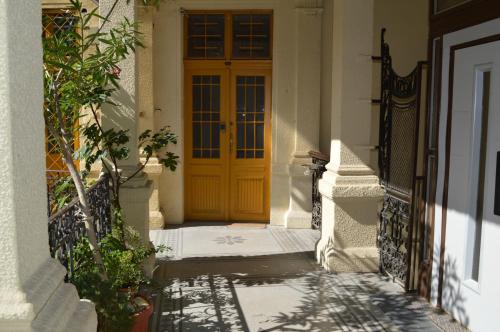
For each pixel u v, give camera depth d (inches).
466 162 151.2
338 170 201.8
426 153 173.6
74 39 144.9
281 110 285.1
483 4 141.4
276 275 205.9
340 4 201.6
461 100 153.5
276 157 288.5
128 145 187.5
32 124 60.0
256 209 301.1
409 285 184.2
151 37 270.1
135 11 187.2
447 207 162.7
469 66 149.2
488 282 141.3
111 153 167.9
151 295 181.9
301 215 287.6
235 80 291.3
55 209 172.6
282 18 279.3
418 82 174.9
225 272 210.1
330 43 282.7
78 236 135.7
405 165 203.3
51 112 138.3
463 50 152.1
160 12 278.7
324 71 284.2
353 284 193.9
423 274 178.1
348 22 198.8
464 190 152.3
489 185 140.3
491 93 139.1
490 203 139.9
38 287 58.2
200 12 283.7
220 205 301.1
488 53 140.3
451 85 158.7
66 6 206.5
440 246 166.7
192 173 299.1
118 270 143.9
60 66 122.0
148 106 273.7
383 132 201.9
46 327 57.2
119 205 173.0
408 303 174.2
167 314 165.2
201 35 288.5
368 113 202.8
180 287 191.2
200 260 227.1
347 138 202.8
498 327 136.6
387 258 201.8
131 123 187.2
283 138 287.4
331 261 207.0
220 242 258.5
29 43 59.1
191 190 300.8
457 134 155.9
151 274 193.3
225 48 288.4
